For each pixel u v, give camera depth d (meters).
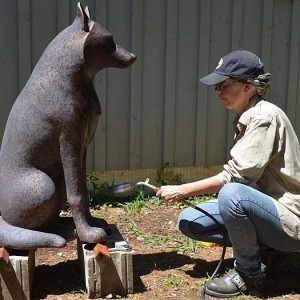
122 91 5.19
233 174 2.77
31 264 2.94
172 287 3.01
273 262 3.19
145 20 5.12
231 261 3.45
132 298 2.84
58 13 4.89
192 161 5.52
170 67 5.25
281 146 2.77
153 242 3.84
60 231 2.98
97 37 2.76
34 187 2.81
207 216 3.16
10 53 4.85
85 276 2.94
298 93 5.74
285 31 5.58
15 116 2.89
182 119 5.41
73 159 2.83
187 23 5.25
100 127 5.15
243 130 2.85
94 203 4.96
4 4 4.77
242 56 2.79
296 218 2.75
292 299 2.85
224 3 5.33
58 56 2.78
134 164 5.32
